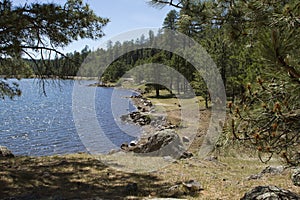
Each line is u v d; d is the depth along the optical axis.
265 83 2.95
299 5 2.53
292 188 5.73
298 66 2.49
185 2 3.31
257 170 8.00
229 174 7.63
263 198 4.30
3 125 24.30
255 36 2.81
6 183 6.37
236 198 5.36
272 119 2.81
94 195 5.77
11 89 9.76
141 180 7.11
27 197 5.51
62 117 28.53
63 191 6.03
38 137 19.25
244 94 3.10
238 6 3.05
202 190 6.06
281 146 2.82
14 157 9.96
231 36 3.14
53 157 10.20
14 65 9.46
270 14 2.76
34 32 7.56
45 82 8.87
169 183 6.77
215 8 3.24
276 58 2.39
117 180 7.10
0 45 6.95
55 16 7.08
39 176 7.18
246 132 2.95
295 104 2.79
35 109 35.81
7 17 6.18
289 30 2.44
